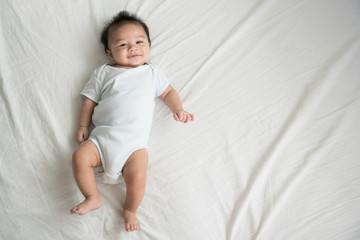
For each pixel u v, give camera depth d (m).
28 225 0.96
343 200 1.00
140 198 0.96
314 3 1.31
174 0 1.32
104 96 1.08
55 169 1.03
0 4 1.22
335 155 1.06
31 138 1.06
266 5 1.31
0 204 0.97
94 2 1.27
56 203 0.99
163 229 0.98
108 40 1.15
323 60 1.21
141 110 1.04
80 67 1.18
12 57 1.16
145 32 1.18
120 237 0.97
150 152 1.09
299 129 1.11
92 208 0.94
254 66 1.22
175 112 1.09
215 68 1.22
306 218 0.98
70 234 0.96
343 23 1.27
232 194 1.03
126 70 1.10
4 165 1.02
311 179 1.03
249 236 0.97
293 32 1.27
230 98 1.17
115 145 0.98
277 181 1.04
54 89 1.13
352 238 0.95
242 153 1.09
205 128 1.13
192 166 1.07
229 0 1.33
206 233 0.98
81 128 1.07
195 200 1.02
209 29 1.29
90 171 0.94
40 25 1.21
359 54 1.21
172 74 1.21
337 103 1.13
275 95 1.17
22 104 1.10
